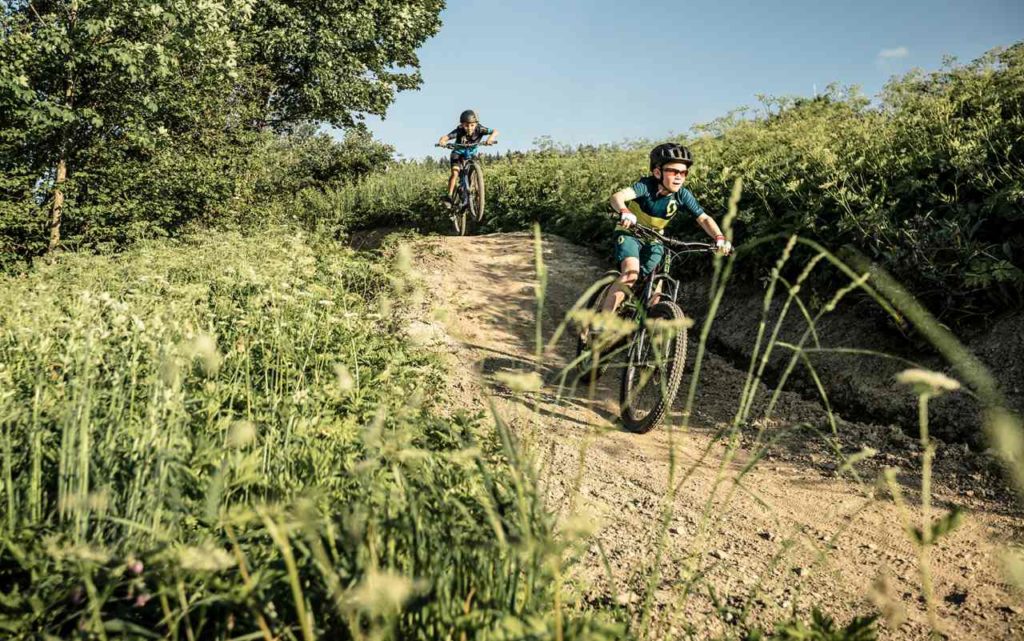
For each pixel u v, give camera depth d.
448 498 1.91
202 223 14.60
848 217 5.74
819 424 4.88
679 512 3.43
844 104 9.49
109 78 13.25
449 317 2.83
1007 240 4.98
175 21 13.10
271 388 3.28
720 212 7.59
